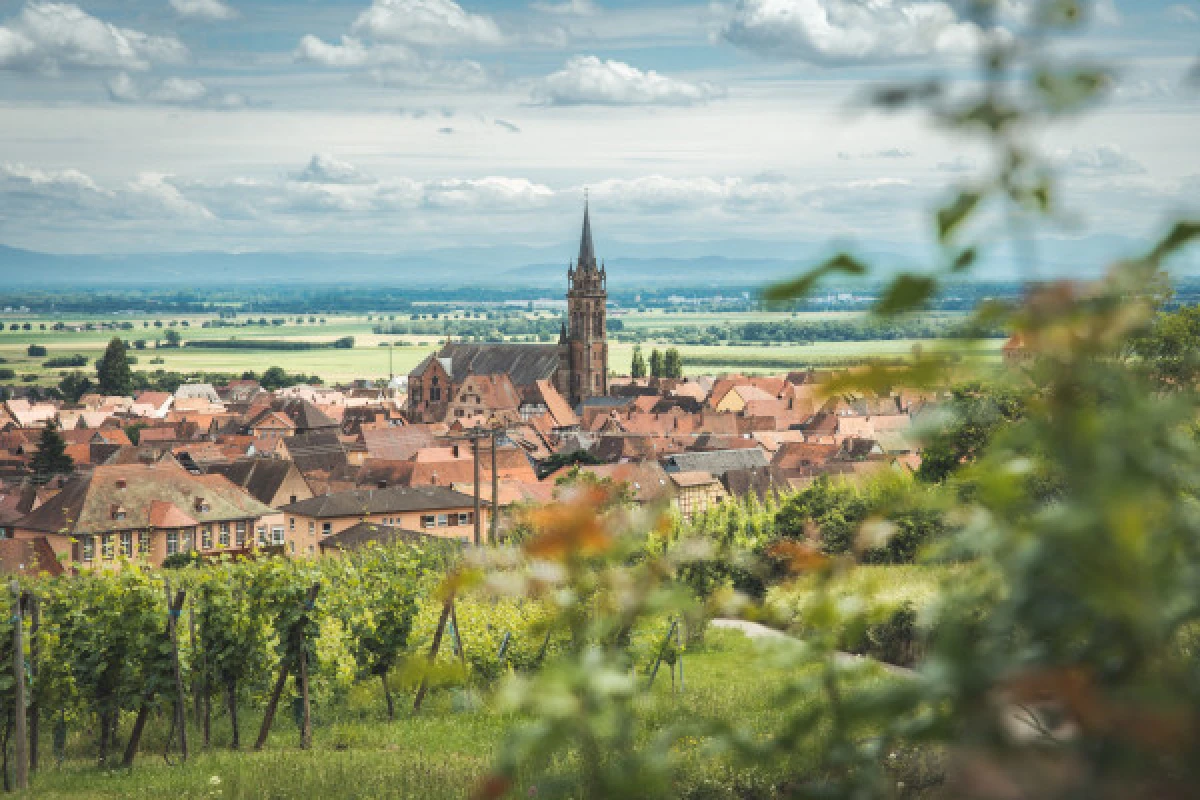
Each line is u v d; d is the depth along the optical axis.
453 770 20.67
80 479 103.31
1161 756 2.35
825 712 3.32
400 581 31.48
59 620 25.34
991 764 2.58
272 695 28.53
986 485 2.78
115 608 25.06
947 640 2.85
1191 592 2.48
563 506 3.67
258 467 122.44
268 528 108.62
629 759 3.33
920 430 2.91
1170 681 2.45
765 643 3.84
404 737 26.50
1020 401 2.77
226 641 27.50
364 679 30.83
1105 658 2.59
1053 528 2.58
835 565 3.80
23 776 22.16
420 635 32.72
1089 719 2.43
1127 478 2.55
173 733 27.30
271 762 23.08
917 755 8.53
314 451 150.75
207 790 20.31
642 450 142.75
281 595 27.42
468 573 3.64
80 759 26.52
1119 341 2.58
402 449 161.50
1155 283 2.50
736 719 18.81
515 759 3.26
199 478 110.00
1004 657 2.72
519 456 134.12
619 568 3.74
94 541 97.62
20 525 102.50
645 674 21.06
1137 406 2.61
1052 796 2.43
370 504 104.06
